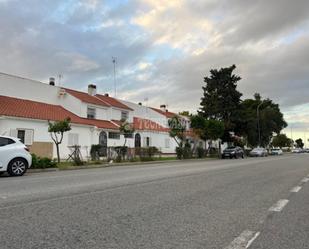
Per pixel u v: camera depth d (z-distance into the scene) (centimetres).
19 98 3188
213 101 5675
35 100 3369
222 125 4562
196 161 3241
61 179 1346
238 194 962
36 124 2791
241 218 665
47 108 3262
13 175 1515
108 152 2891
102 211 707
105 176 1480
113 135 3756
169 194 941
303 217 682
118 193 951
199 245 491
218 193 973
